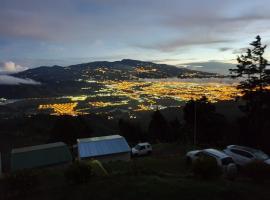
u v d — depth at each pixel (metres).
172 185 14.47
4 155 43.56
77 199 13.55
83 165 15.74
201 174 15.78
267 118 31.73
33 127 83.75
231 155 22.05
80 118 60.56
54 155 31.27
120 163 24.62
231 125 39.06
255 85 33.44
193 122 42.16
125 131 61.56
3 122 92.94
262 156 21.03
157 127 56.97
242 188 14.52
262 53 33.56
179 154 31.75
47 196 14.27
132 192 13.76
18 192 15.03
